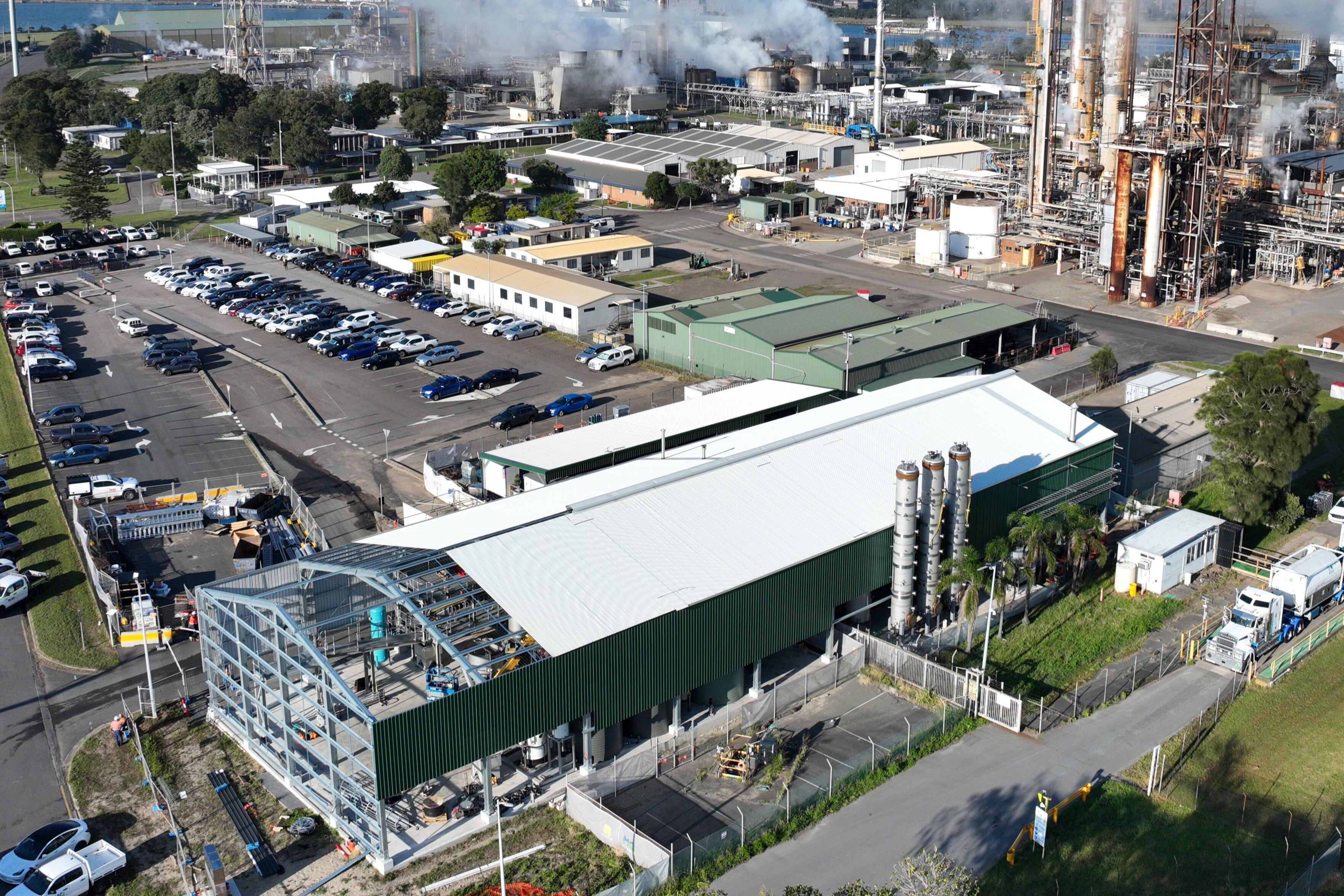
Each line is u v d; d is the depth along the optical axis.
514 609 53.91
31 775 55.59
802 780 54.12
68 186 175.12
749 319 109.06
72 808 53.16
